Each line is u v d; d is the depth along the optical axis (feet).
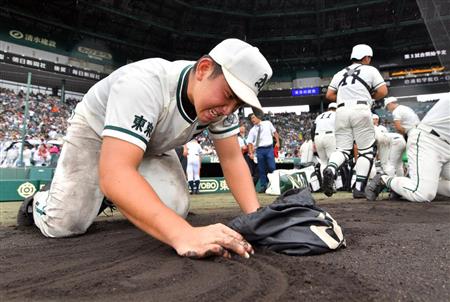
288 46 101.76
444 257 4.91
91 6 80.02
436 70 93.25
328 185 16.44
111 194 4.75
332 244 5.03
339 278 3.88
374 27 92.68
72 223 7.08
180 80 5.59
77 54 85.81
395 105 21.04
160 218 4.64
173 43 98.17
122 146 4.92
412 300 3.29
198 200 21.21
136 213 4.67
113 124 4.99
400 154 21.53
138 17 86.22
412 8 89.66
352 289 3.54
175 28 93.40
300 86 104.47
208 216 10.86
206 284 3.72
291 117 105.19
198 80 4.98
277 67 105.91
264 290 3.52
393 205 12.69
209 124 6.51
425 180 13.51
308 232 5.02
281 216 5.20
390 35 95.04
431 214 10.03
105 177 4.83
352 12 92.68
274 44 101.40
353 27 95.40
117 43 91.25
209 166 36.19
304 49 102.27
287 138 94.43
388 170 21.62
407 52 96.32
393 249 5.41
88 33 84.89
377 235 6.68
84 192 7.05
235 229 5.26
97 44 88.48
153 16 89.04
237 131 6.83
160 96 5.53
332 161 16.58
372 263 4.58
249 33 98.07
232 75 4.64
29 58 75.61
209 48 101.76
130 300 3.32
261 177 25.72
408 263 4.58
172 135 6.21
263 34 98.73
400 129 18.63
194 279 3.89
